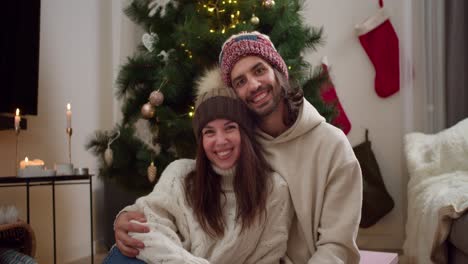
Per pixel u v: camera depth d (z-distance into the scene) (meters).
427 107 3.12
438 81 3.09
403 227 3.15
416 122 3.21
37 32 2.62
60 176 2.26
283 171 1.28
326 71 2.28
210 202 1.24
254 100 1.28
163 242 1.09
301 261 1.29
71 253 3.04
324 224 1.24
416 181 2.57
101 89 3.39
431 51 3.13
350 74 3.45
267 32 2.14
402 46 3.19
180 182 1.29
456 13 3.04
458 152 2.51
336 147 1.27
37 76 2.62
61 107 3.01
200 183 1.25
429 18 3.14
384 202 3.15
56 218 2.94
